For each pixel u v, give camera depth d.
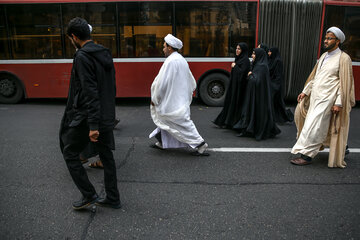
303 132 4.39
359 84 8.59
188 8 8.32
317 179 3.96
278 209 3.24
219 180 3.91
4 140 5.56
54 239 2.74
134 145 5.26
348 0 8.35
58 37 8.51
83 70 2.69
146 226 2.94
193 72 8.59
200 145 4.66
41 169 4.25
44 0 8.36
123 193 3.57
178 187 3.72
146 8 8.33
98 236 2.79
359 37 8.43
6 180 3.91
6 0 8.40
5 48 8.62
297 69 8.59
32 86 8.76
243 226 2.94
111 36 8.45
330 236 2.79
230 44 8.46
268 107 5.59
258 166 4.36
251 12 8.34
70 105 2.93
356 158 4.72
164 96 4.52
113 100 2.99
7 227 2.91
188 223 2.98
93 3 8.32
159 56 8.52
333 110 4.19
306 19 8.38
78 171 3.01
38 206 3.28
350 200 3.43
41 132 6.08
